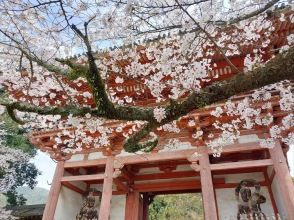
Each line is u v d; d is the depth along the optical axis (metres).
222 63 12.04
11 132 19.86
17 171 22.28
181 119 9.95
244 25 7.27
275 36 10.70
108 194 10.10
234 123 9.28
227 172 11.38
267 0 4.98
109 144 10.84
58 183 11.08
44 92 9.84
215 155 9.55
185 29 5.39
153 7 4.59
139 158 10.47
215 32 6.73
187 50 6.60
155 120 3.58
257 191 10.15
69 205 11.70
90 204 11.84
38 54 6.16
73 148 11.73
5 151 18.27
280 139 9.34
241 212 9.92
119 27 5.57
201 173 9.40
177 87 6.22
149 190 12.23
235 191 10.65
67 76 3.66
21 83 9.09
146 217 12.79
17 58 6.52
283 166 8.73
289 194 8.20
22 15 5.52
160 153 10.23
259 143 9.48
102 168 13.17
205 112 9.54
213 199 8.80
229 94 3.17
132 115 3.50
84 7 4.92
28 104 4.00
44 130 11.42
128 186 12.24
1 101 4.12
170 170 12.41
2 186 18.30
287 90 7.07
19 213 15.98
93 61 3.03
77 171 12.61
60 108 3.73
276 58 2.98
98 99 3.28
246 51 10.59
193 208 35.72
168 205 34.03
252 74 3.01
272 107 9.06
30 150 21.34
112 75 9.94
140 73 8.95
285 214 8.95
